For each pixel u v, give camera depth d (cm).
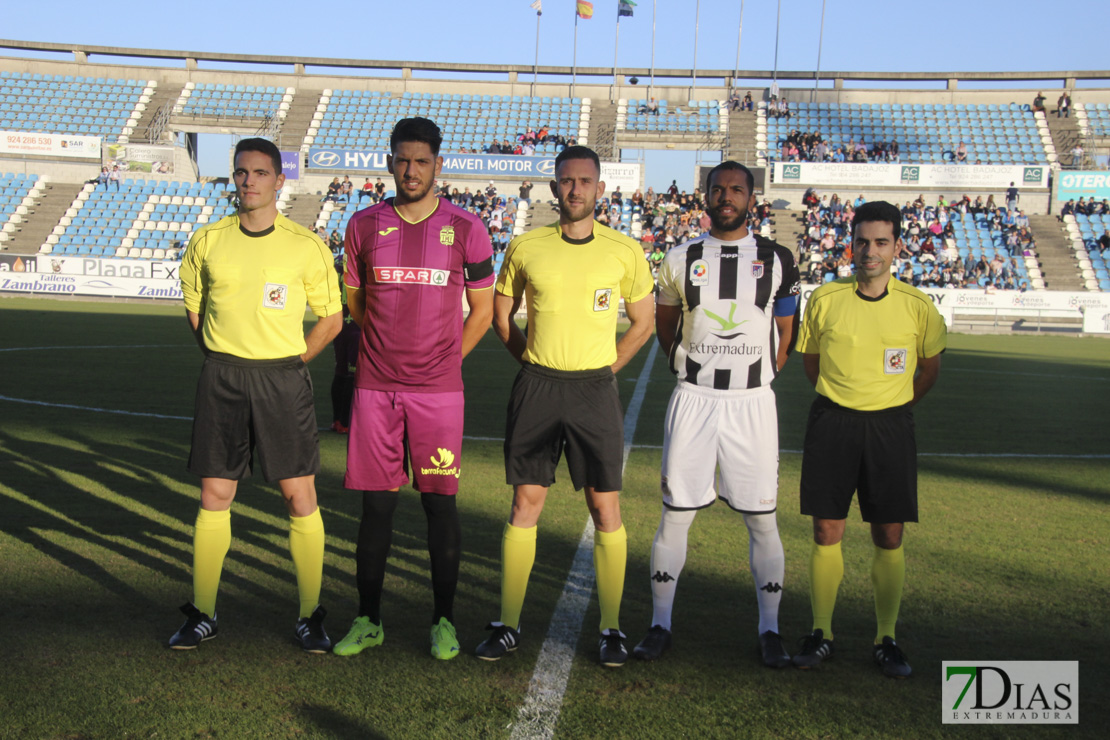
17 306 2262
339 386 733
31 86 3550
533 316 325
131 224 3002
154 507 489
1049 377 1344
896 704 280
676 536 329
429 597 369
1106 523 505
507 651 312
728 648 323
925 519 509
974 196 3216
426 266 317
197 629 308
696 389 333
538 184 3316
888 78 3769
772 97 3653
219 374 319
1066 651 323
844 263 2731
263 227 327
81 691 272
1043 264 2897
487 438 736
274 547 427
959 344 2050
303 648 310
